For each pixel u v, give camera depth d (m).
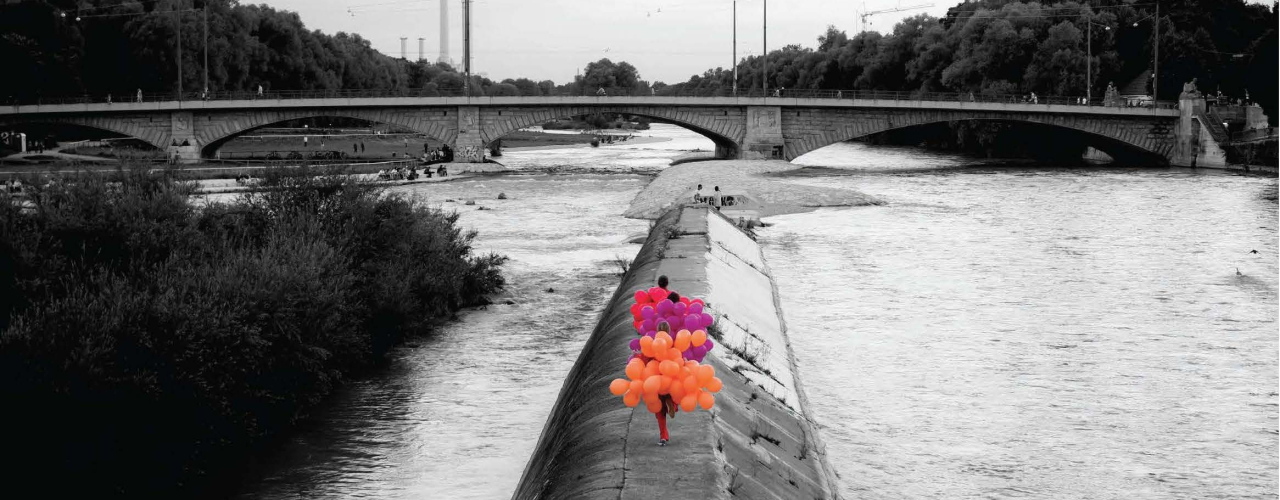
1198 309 47.03
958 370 37.78
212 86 158.12
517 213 85.81
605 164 147.12
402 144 186.25
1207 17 167.62
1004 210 84.31
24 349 28.03
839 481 27.67
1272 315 45.69
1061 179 112.88
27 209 37.53
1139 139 133.75
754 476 23.09
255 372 32.88
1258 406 33.44
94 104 120.88
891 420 32.47
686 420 24.12
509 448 30.94
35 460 27.56
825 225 76.25
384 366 39.53
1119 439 30.70
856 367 38.28
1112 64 161.00
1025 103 133.25
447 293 47.25
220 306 32.03
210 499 27.69
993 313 46.78
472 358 40.59
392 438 31.81
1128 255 61.66
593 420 24.86
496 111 132.38
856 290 52.28
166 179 41.06
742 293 44.56
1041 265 58.69
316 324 36.44
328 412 34.19
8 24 134.12
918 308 47.97
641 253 54.38
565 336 44.00
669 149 197.00
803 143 136.88
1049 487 27.34
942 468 28.67
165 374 29.67
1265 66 134.25
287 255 38.75
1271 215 79.00
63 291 34.47
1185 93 132.12
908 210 84.81
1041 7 167.12
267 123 127.12
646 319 20.38
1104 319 45.31
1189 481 27.62
